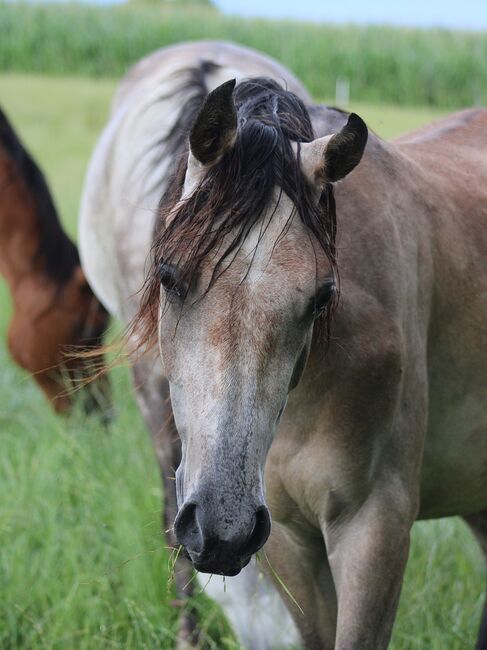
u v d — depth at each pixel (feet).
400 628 12.37
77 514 14.96
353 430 9.01
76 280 19.03
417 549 14.29
